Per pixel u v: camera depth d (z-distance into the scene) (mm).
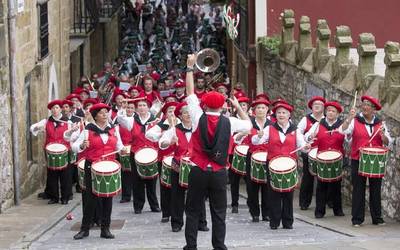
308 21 28078
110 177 16969
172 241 16625
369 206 19281
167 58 49031
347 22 32719
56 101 22812
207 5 52031
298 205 22734
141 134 21266
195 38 50031
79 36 35562
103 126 17359
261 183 19156
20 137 23531
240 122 14609
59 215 20906
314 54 26281
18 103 23375
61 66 30891
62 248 16094
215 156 14164
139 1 54062
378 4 32625
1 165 21453
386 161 18359
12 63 22375
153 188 21359
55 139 22812
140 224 19391
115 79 31594
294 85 28797
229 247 15203
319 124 19844
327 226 18484
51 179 22969
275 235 17188
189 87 14383
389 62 19500
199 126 14219
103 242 16797
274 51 31078
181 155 17875
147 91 27047
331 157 19516
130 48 50625
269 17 32844
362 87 21453
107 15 43750
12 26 22359
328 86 24578
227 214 20812
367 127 18234
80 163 17781
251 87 33500
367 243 15328
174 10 54281
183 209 18156
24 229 18656
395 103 19297
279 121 18328
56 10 29906
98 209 18516
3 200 21594
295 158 18297
